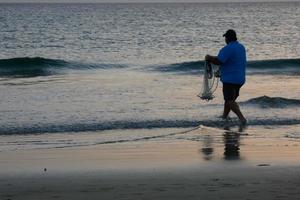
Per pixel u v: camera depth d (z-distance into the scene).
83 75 34.84
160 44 68.31
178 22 141.38
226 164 12.42
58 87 27.66
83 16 194.75
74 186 10.45
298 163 12.48
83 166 12.40
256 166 12.16
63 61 39.34
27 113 20.28
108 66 40.22
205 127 17.91
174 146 14.95
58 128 17.75
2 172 11.77
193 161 12.86
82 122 18.64
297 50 59.47
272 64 40.16
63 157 13.55
